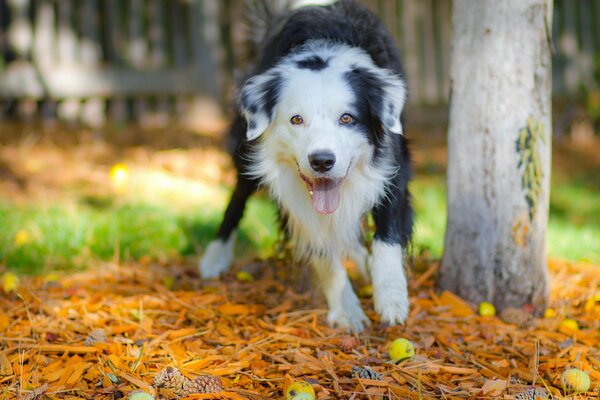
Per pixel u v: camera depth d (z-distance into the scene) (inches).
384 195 144.4
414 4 395.2
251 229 220.5
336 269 151.8
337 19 156.1
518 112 149.7
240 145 160.2
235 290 167.5
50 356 127.8
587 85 390.9
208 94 378.9
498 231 154.3
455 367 126.3
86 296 157.5
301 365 124.3
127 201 247.9
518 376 124.7
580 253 205.8
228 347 132.4
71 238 201.5
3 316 140.9
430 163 327.9
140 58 370.9
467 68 152.2
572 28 393.4
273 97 141.5
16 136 324.2
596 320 151.0
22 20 343.0
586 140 393.1
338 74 137.4
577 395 117.6
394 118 140.0
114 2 377.7
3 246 194.4
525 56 148.2
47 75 342.6
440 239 219.8
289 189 147.3
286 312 153.6
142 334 137.3
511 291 155.6
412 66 398.3
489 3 147.6
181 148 326.6
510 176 151.9
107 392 113.2
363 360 128.6
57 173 279.4
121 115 368.2
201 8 372.8
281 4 195.9
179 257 201.0
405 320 141.6
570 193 294.4
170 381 113.5
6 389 113.6
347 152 134.2
